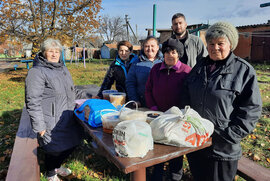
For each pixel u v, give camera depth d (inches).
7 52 1962.4
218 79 62.8
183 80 81.0
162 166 92.8
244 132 60.5
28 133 110.9
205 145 58.0
